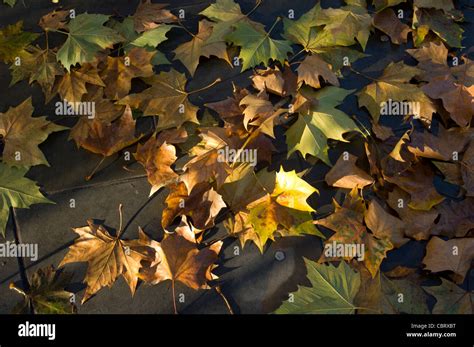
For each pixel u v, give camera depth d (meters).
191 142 1.99
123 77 2.06
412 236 1.82
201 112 2.07
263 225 1.79
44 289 1.72
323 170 1.96
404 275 1.76
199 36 2.20
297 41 2.22
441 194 1.93
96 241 1.78
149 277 1.72
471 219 1.85
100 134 1.96
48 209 1.88
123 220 1.86
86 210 1.88
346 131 1.94
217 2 2.27
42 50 2.14
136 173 1.95
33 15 2.29
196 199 1.82
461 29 2.27
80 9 2.31
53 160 1.97
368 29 2.23
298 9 2.36
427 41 2.27
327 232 1.84
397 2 2.28
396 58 2.24
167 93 2.05
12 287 1.72
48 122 1.97
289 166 1.96
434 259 1.75
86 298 1.71
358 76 2.19
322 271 1.72
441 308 1.70
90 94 2.06
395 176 1.91
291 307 1.66
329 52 2.21
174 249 1.74
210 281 1.76
